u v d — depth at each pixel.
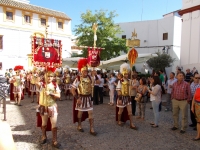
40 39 4.52
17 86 9.30
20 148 4.40
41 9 25.73
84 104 5.42
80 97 5.45
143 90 6.82
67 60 15.59
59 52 4.74
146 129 5.97
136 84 7.44
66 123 6.42
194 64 14.80
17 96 9.84
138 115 7.60
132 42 6.37
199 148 4.65
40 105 4.64
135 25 24.88
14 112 7.82
